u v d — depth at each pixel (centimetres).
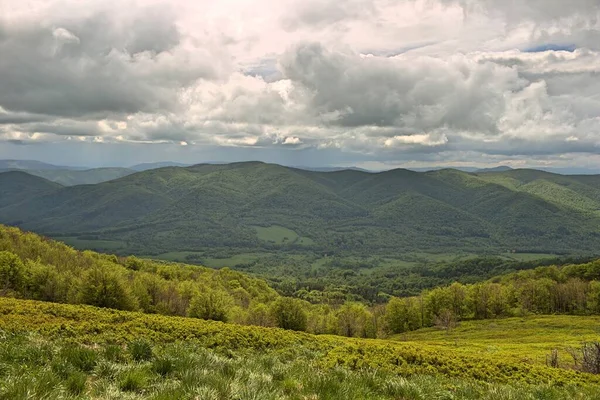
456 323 11438
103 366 937
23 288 7194
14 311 2516
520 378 1911
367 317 10406
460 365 1942
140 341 1202
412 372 1655
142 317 3070
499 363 2131
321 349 2566
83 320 2573
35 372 815
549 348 6031
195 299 6894
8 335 1414
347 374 1084
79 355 992
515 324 10550
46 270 7406
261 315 7681
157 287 8512
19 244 9819
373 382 1030
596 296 11538
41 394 695
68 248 11575
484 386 1552
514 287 13338
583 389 1652
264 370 1096
